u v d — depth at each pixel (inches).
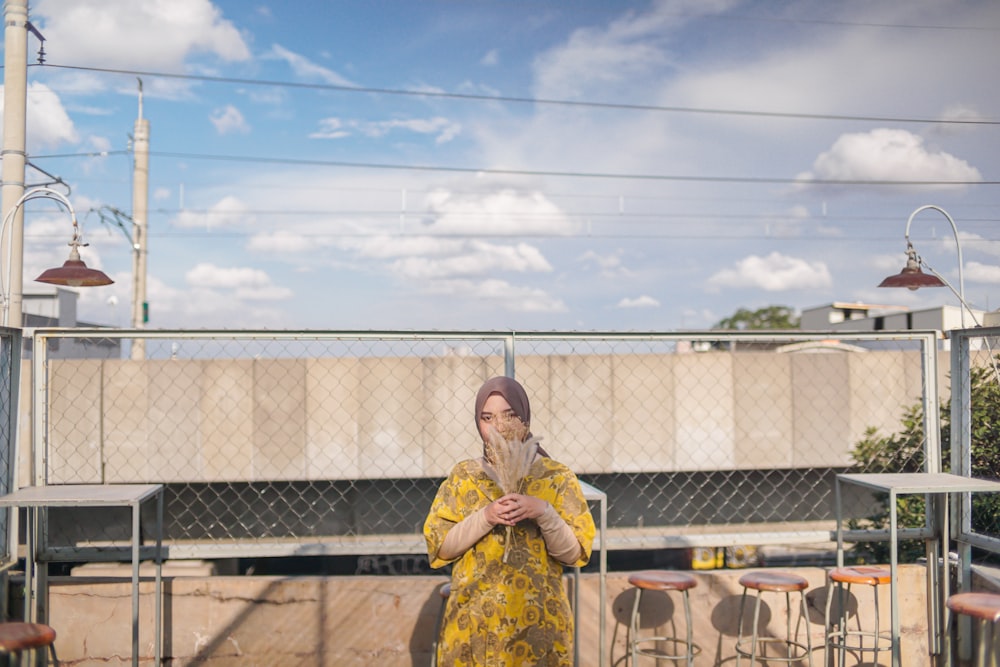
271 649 177.2
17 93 296.4
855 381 425.7
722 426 419.8
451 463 408.8
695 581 166.2
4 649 122.2
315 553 182.9
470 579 105.3
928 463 187.5
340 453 414.6
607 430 411.5
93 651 174.2
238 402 415.5
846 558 301.4
